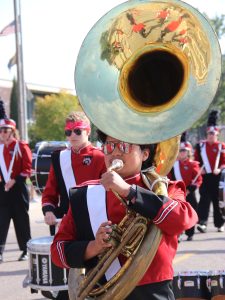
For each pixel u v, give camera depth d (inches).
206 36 86.0
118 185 83.7
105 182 84.2
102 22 90.0
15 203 277.6
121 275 86.0
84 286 88.6
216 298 139.2
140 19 90.1
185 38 88.4
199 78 86.4
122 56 90.7
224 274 138.9
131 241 86.0
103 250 87.7
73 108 1346.0
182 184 96.1
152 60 91.3
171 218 84.6
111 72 89.8
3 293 217.2
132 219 86.9
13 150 278.1
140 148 91.0
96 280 87.2
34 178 284.0
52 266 155.3
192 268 249.3
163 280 89.4
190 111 85.1
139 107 88.0
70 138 165.2
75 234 95.7
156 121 85.7
